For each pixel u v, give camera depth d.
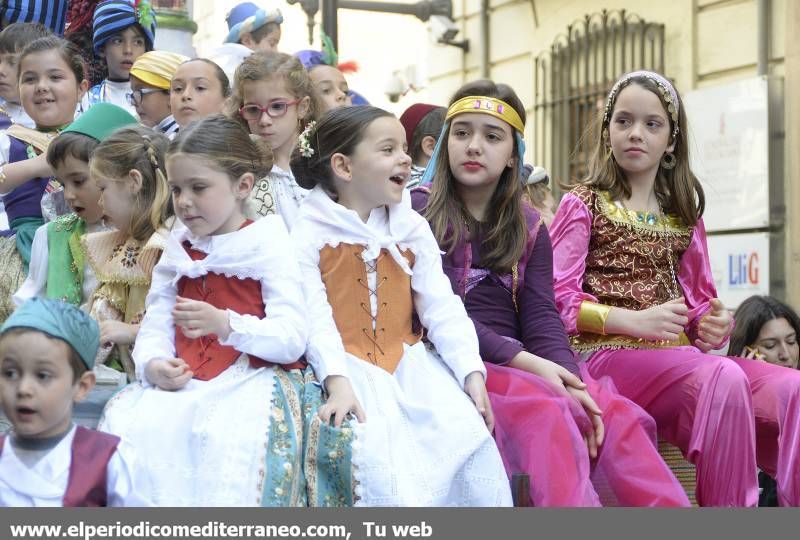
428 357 6.14
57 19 10.38
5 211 8.01
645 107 7.05
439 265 6.30
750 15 15.62
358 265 6.07
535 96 18.83
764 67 15.43
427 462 5.62
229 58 10.00
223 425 5.30
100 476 5.00
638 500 6.00
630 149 7.05
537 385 6.09
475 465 5.63
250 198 6.95
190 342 5.74
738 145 15.55
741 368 6.61
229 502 5.13
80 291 6.66
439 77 20.73
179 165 5.68
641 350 6.84
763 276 15.28
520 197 6.82
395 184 6.16
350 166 6.15
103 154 6.33
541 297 6.71
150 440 5.27
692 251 7.28
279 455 5.32
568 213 7.08
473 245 6.77
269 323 5.62
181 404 5.36
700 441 6.33
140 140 6.37
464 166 6.68
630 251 7.07
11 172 7.64
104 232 6.54
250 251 5.76
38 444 4.98
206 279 5.80
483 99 6.70
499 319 6.71
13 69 8.95
